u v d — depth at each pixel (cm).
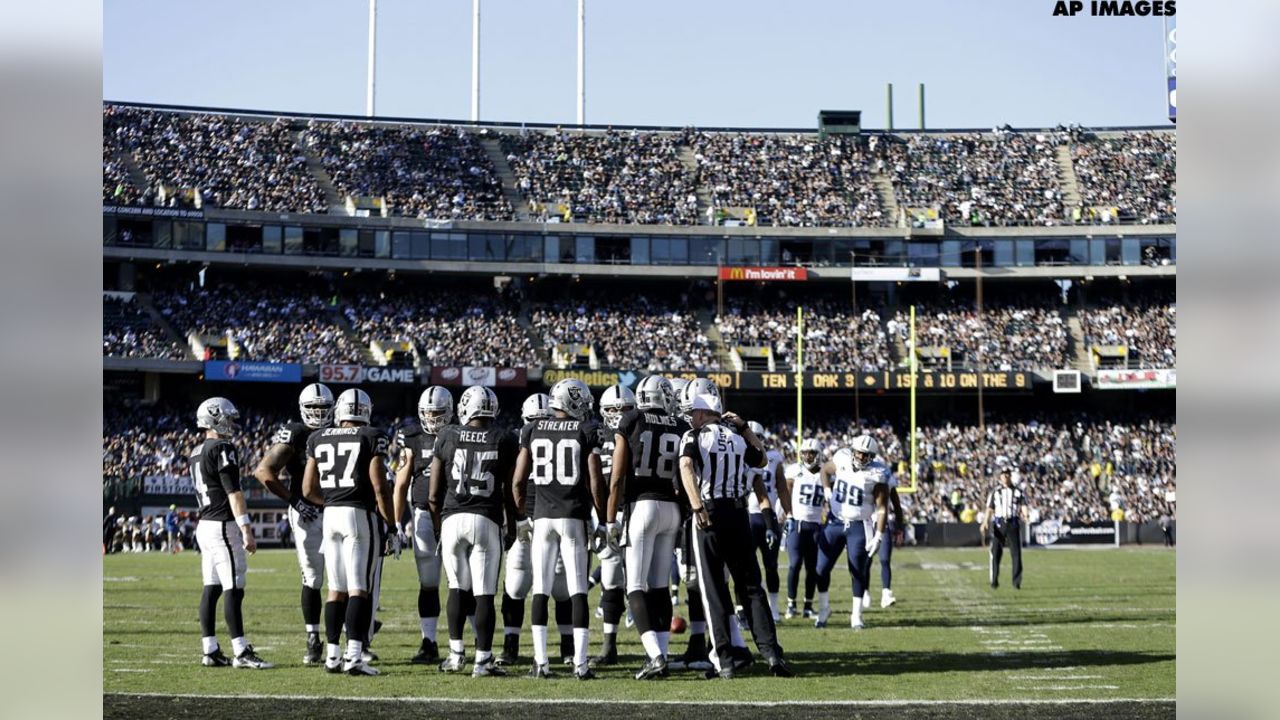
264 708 812
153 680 946
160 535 3959
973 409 4897
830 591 1989
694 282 5162
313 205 4950
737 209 5175
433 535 1081
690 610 1047
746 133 5638
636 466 974
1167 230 5009
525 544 1062
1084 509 4259
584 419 1018
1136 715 790
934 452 4619
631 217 5131
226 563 1027
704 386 1008
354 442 991
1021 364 4841
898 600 1811
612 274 4975
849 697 862
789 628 1388
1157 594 1920
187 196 4791
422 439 1108
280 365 4481
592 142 5512
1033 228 5066
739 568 995
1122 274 5003
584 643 966
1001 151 5512
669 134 5600
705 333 5012
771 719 775
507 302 5050
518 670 1023
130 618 1523
